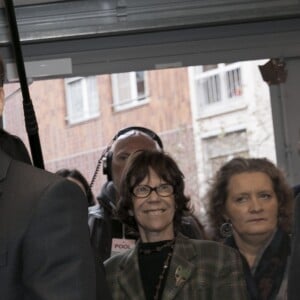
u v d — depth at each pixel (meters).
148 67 4.08
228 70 6.91
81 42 4.05
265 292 3.10
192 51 4.09
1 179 2.03
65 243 1.98
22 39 3.92
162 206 2.96
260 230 3.14
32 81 4.05
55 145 6.12
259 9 3.94
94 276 2.03
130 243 3.57
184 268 2.87
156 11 3.94
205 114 7.51
